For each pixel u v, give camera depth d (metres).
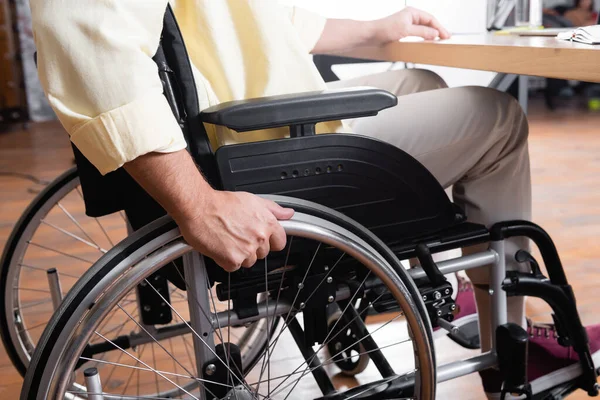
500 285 1.16
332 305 1.48
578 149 3.82
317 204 0.91
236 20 0.98
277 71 0.98
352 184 0.96
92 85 0.73
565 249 2.31
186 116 0.88
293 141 0.91
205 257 0.92
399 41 1.41
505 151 1.18
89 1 0.73
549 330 1.36
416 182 0.99
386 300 1.01
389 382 1.08
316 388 1.51
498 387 1.23
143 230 0.84
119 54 0.73
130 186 0.96
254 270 0.94
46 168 3.89
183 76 0.87
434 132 1.12
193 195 0.79
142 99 0.74
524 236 1.23
